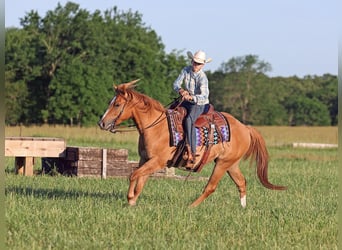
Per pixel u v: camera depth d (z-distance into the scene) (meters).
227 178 21.44
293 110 118.19
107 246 9.52
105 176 20.36
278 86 121.06
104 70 76.81
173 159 13.23
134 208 12.42
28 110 76.88
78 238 9.91
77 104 74.31
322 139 60.41
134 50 80.56
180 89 13.29
